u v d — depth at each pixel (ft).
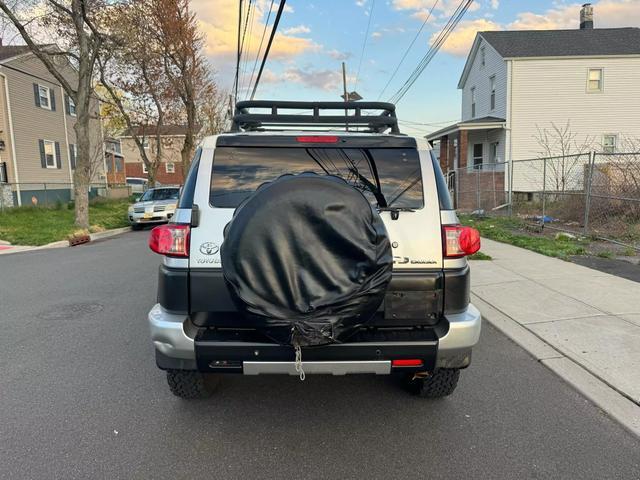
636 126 72.95
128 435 10.34
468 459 9.43
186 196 9.93
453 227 9.84
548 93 72.74
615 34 78.13
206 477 8.88
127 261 33.35
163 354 9.50
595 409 11.41
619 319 16.94
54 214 64.80
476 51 85.10
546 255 29.19
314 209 8.43
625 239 32.55
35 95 81.56
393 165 10.35
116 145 138.51
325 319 8.27
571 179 59.52
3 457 9.48
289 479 8.83
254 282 8.39
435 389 11.53
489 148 80.38
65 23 56.44
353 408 11.60
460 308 9.79
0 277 27.86
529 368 13.83
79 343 16.21
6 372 13.75
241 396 12.26
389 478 8.85
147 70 82.74
